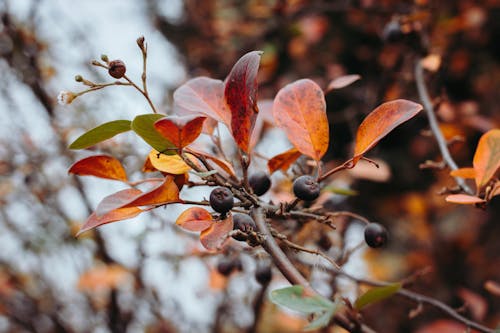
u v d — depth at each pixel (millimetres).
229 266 541
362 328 393
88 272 754
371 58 1043
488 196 447
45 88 813
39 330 928
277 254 401
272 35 1120
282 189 560
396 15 816
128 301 879
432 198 1073
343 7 965
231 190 427
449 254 1131
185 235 682
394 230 1163
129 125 418
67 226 828
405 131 1092
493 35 1042
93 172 444
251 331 723
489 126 798
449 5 939
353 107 939
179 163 426
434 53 741
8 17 771
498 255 1116
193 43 1234
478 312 644
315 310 382
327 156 1112
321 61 1120
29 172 786
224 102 443
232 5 1186
